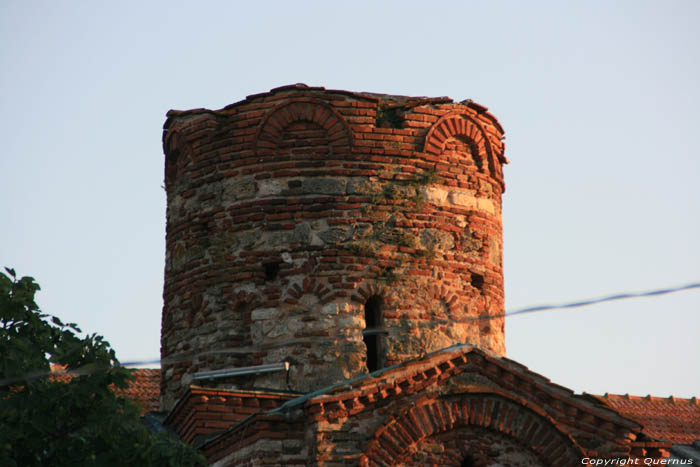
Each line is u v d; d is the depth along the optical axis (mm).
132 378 62344
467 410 65750
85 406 60781
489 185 82750
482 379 66750
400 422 64688
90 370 60406
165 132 86000
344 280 76875
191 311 80562
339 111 79312
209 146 81750
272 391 74125
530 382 66938
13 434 58312
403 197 79000
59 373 59906
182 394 79062
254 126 80188
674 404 92125
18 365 59781
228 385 76750
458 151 81750
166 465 61281
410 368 65812
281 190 78812
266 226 78500
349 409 64438
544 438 66000
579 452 65875
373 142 79188
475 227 81000
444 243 79438
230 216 79812
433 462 65000
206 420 71438
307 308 76688
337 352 75625
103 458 59344
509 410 66125
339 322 76188
